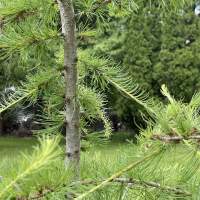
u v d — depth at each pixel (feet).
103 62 8.52
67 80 7.61
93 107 8.79
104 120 8.84
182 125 4.57
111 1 7.81
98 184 5.65
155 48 73.82
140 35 73.46
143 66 73.00
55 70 8.23
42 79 8.27
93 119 9.05
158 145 4.67
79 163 7.32
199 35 72.08
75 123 7.55
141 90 8.24
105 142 8.66
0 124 83.25
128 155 5.77
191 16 72.49
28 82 8.91
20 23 7.88
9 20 7.84
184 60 70.85
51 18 8.08
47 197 5.10
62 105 8.95
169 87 71.67
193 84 70.85
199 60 70.64
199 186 5.48
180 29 72.08
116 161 6.27
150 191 5.68
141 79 72.64
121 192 5.73
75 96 7.57
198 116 4.86
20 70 49.52
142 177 5.69
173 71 70.90
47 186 5.17
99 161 6.80
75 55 7.58
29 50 7.98
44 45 7.96
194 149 4.52
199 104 4.89
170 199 5.56
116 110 71.15
